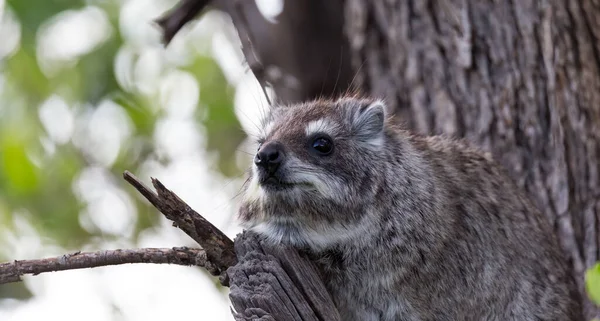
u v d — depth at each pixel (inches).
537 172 546.6
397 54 586.9
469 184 507.2
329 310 422.6
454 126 562.9
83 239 737.0
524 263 502.9
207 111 738.2
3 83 730.8
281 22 642.8
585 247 534.0
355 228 467.2
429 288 475.2
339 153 470.3
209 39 755.4
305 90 650.8
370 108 483.8
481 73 563.8
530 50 554.6
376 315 478.3
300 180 456.1
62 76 731.4
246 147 638.5
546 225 527.8
